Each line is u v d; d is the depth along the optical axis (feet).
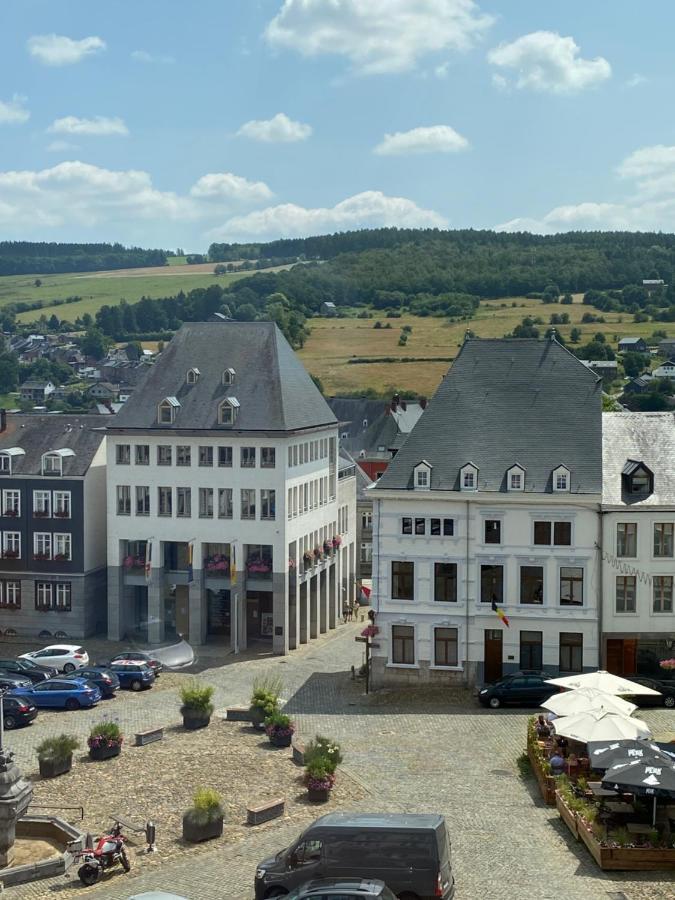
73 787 162.09
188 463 280.72
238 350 290.97
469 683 228.22
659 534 223.71
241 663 264.72
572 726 154.61
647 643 223.92
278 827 144.05
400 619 230.68
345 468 333.42
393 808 150.92
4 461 296.30
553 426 232.32
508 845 134.51
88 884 126.21
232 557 277.64
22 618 295.28
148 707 219.82
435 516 228.63
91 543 295.07
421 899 108.78
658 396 648.79
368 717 208.33
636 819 134.21
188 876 127.54
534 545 225.35
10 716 203.82
